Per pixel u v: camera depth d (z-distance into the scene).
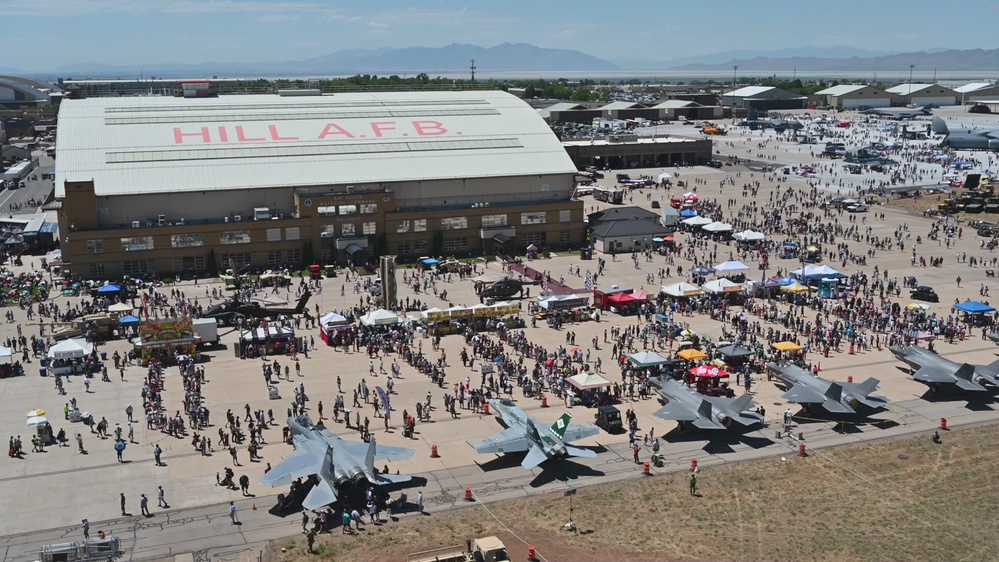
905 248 156.62
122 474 68.12
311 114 165.38
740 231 169.62
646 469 68.00
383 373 92.06
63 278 133.38
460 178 151.88
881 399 78.12
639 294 116.50
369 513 61.59
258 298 121.44
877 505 62.50
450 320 107.38
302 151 151.38
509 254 151.62
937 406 81.62
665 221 175.12
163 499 63.56
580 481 67.00
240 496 64.56
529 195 158.12
